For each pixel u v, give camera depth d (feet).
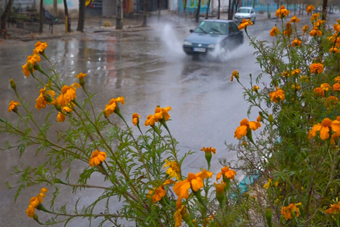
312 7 16.53
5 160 20.88
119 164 7.83
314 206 7.46
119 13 106.93
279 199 8.59
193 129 26.81
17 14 99.35
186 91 38.68
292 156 10.32
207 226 7.25
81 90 37.40
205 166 20.58
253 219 8.32
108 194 7.61
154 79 44.24
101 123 8.35
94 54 62.34
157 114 7.85
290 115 11.15
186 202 7.03
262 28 118.01
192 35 61.98
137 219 7.67
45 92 8.02
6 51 61.31
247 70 52.08
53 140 23.54
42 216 15.78
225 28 63.00
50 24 93.04
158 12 153.79
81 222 15.42
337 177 9.61
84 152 8.09
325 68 14.30
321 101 10.95
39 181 7.97
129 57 60.90
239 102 34.53
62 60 54.80
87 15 145.38
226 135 25.77
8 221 15.46
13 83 8.79
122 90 38.14
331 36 15.11
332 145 7.85
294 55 13.48
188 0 173.58
